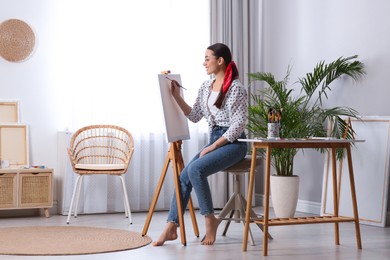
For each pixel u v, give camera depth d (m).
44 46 6.04
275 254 4.00
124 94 6.21
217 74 4.44
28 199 5.70
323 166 6.07
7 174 5.61
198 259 3.80
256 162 4.36
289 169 5.96
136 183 6.22
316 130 5.75
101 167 5.45
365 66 5.60
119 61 6.19
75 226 5.17
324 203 5.82
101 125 5.93
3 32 5.89
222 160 4.23
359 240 4.25
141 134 6.26
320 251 4.12
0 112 5.89
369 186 5.43
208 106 4.41
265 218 3.96
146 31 6.30
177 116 4.47
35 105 6.03
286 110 5.61
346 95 5.81
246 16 6.71
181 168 4.47
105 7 6.15
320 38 6.09
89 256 3.85
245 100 4.31
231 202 4.51
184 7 6.47
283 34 6.57
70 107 6.04
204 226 5.23
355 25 5.71
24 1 5.97
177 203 4.28
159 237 4.28
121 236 4.61
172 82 4.46
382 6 5.44
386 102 5.40
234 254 3.97
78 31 6.05
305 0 6.28
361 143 5.55
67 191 5.93
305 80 5.81
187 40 6.48
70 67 6.03
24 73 5.98
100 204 6.05
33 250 3.99
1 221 5.50
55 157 6.12
